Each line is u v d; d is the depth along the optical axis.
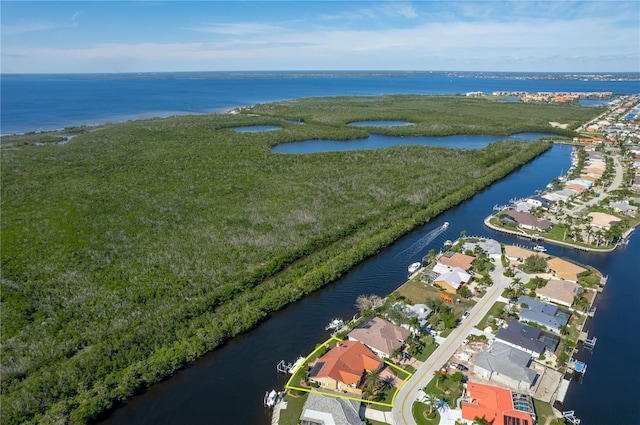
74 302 86.56
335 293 94.94
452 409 62.06
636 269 104.81
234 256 105.94
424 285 96.62
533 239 121.81
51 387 65.06
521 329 78.38
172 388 68.44
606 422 61.22
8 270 98.06
